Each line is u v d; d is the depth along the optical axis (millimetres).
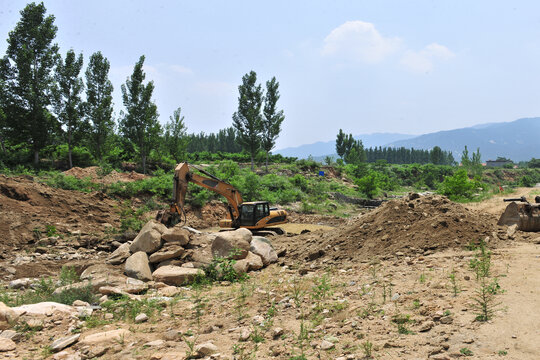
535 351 4461
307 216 34000
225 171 45469
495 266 8289
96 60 43812
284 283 9977
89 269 12523
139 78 43250
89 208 22688
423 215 12203
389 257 10805
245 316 7477
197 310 8156
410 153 193625
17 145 40844
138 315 7969
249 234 13500
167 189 29875
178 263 12789
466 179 30906
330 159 84188
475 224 11555
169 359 5547
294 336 6078
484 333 5082
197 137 107375
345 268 10750
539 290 6461
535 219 11492
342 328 6078
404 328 5613
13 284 11453
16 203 19469
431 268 8852
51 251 16266
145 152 44688
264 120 57438
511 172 120812
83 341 6551
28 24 38469
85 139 42594
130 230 20828
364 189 50375
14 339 6867
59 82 39125
